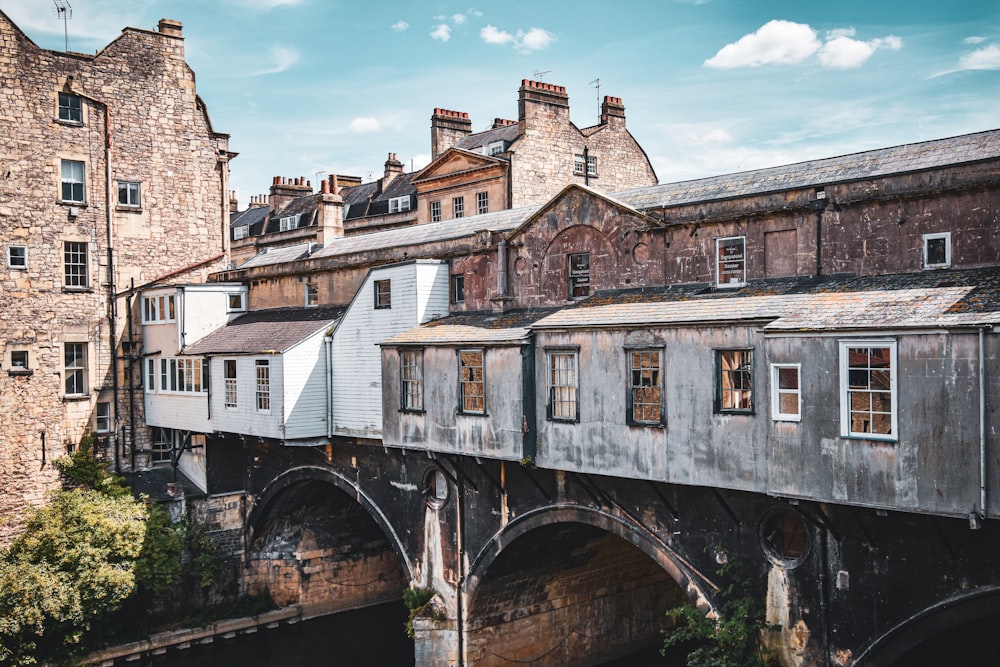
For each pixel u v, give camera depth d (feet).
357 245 95.25
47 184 95.55
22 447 92.94
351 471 84.07
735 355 51.37
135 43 102.12
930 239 51.06
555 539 70.85
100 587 81.61
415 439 71.10
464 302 77.56
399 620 99.14
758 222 58.18
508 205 116.26
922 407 42.57
